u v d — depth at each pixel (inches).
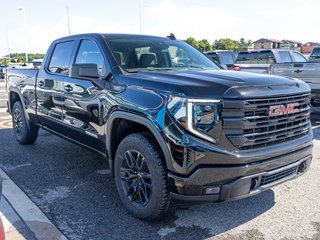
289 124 133.9
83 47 179.3
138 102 130.7
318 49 562.6
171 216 142.1
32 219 139.1
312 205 151.3
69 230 131.3
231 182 118.6
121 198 147.1
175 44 192.7
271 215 142.7
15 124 259.1
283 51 548.1
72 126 181.3
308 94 144.8
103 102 151.1
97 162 212.5
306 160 142.6
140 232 130.3
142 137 132.9
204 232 130.2
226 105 117.3
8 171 196.4
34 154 230.1
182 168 117.5
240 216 142.1
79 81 170.4
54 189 170.2
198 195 119.3
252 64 523.8
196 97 116.1
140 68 160.2
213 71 152.9
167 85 124.8
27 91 230.5
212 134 117.1
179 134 117.0
